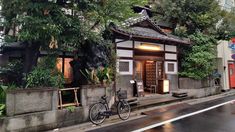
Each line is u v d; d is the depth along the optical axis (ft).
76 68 38.19
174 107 39.86
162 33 52.01
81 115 29.07
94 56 36.42
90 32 31.71
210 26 59.67
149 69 54.39
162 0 58.59
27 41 29.53
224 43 73.56
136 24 48.26
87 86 30.30
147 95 48.29
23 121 23.47
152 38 44.62
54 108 26.43
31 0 25.81
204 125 27.58
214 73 64.34
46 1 26.30
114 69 38.81
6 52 38.22
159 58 51.96
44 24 24.98
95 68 35.81
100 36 35.55
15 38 30.53
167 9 57.11
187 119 31.01
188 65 56.18
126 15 35.42
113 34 41.32
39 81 27.04
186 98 48.16
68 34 28.84
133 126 27.63
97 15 31.86
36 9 25.08
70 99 31.50
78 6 29.04
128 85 44.65
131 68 45.44
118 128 26.84
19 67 34.94
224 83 70.90
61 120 26.94
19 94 23.59
